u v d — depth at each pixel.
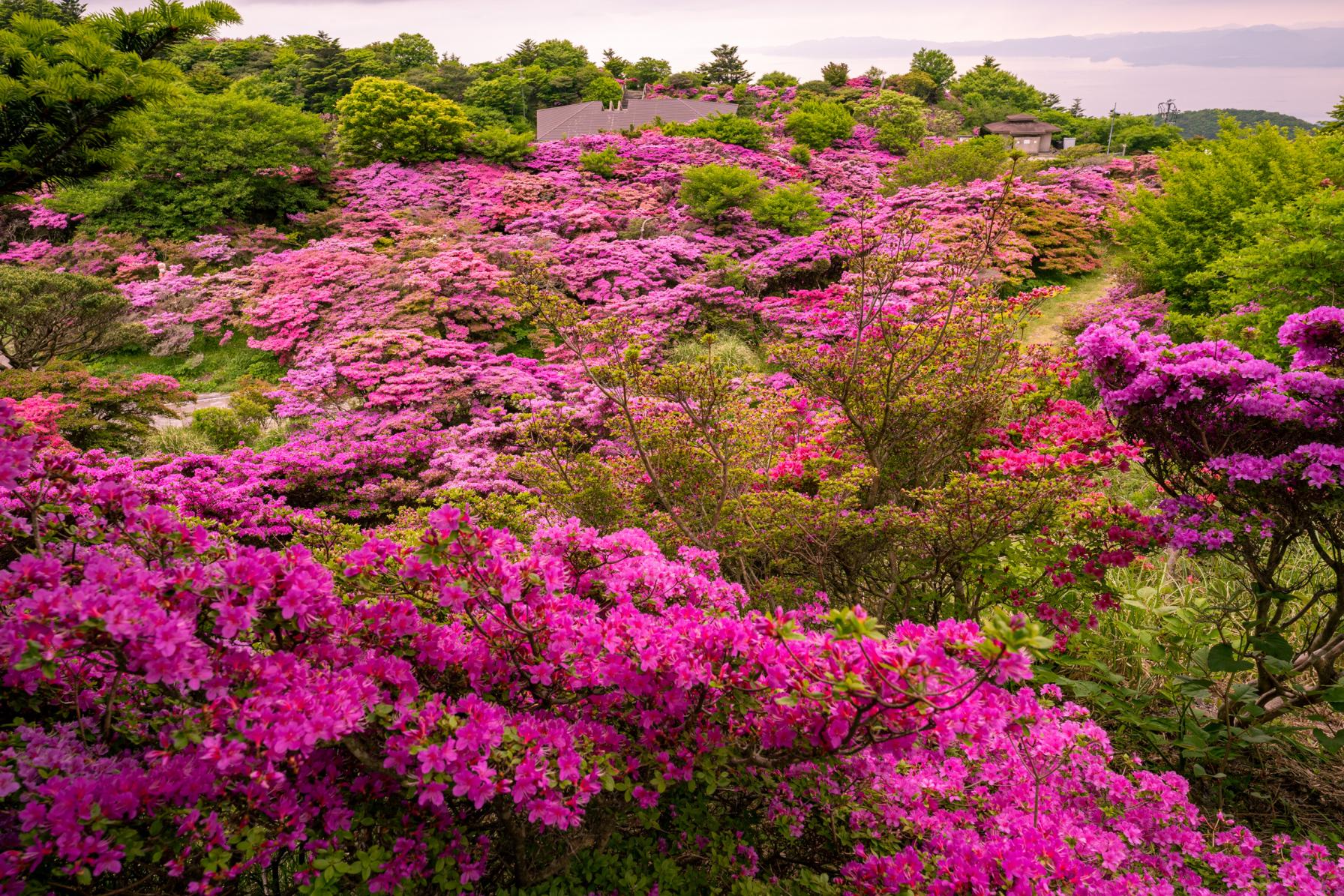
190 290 13.61
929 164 21.73
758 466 4.44
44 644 1.18
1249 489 2.99
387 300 12.18
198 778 1.36
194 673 1.28
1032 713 1.64
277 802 1.47
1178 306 11.74
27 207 16.77
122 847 1.28
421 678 1.76
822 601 3.59
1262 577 3.11
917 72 68.31
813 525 3.48
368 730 1.54
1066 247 16.14
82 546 1.66
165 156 16.64
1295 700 2.92
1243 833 2.23
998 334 4.14
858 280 4.18
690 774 1.72
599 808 1.88
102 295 10.61
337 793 1.53
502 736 1.48
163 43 4.86
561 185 19.72
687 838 1.93
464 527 1.59
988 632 1.29
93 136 4.86
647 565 2.02
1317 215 6.72
